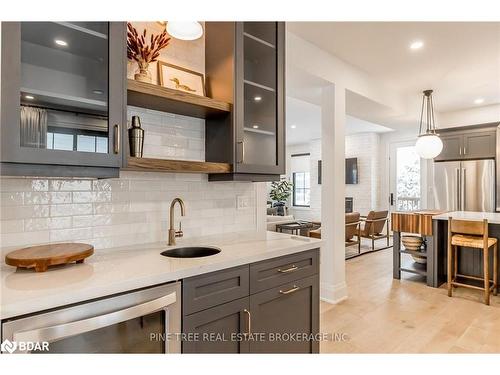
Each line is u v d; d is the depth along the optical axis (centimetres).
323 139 352
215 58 214
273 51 230
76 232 165
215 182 229
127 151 155
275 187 950
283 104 232
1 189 144
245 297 161
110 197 178
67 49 145
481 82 423
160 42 196
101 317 111
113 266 139
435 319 295
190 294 139
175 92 175
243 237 220
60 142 140
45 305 100
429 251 393
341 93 350
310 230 614
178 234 191
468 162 525
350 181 807
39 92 136
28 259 124
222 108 198
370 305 330
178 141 209
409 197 729
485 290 332
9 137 121
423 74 394
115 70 150
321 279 350
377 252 599
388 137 772
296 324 190
